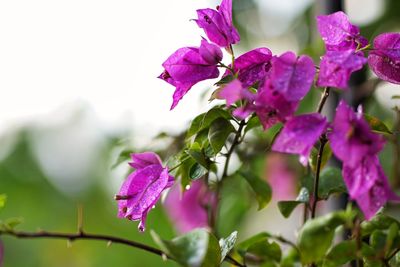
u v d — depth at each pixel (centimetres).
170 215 110
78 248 147
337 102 96
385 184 70
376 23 133
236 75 75
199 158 77
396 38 76
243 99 73
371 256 74
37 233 75
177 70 77
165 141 100
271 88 71
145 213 75
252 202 110
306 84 71
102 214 148
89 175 149
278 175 116
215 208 93
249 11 140
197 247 70
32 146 151
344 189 83
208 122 79
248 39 140
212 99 75
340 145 69
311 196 83
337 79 71
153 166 77
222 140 78
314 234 71
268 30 140
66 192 150
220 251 76
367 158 70
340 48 75
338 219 71
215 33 77
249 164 104
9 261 147
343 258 73
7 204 148
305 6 138
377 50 76
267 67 76
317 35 112
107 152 146
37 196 150
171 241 71
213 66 77
